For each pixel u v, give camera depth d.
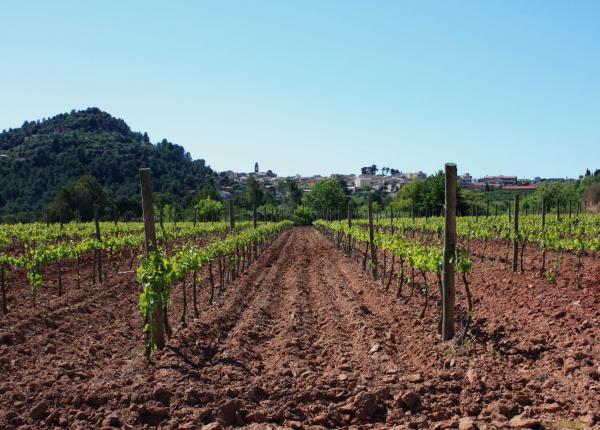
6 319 10.76
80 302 12.97
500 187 123.75
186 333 9.84
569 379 6.83
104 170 111.00
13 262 13.22
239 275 19.23
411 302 12.73
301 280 17.95
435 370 7.59
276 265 23.23
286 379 7.10
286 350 8.98
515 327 9.36
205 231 30.53
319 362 8.59
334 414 6.05
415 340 9.27
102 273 18.30
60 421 5.97
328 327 10.98
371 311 12.30
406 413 6.12
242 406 6.28
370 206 17.58
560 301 10.93
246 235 21.31
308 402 6.44
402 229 30.77
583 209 55.38
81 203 60.62
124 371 7.75
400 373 7.49
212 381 7.25
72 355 8.86
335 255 27.36
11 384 7.04
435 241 21.25
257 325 11.09
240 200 93.69
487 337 9.08
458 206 57.09
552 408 5.89
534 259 18.88
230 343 9.53
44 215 57.75
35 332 10.09
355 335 9.98
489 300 11.99
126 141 152.50
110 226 33.31
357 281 17.05
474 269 17.03
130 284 16.05
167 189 113.00
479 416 5.87
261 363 8.52
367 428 5.75
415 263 11.38
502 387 6.66
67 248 15.34
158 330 8.98
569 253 20.00
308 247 33.03
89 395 6.46
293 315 11.88
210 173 159.62
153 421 6.02
